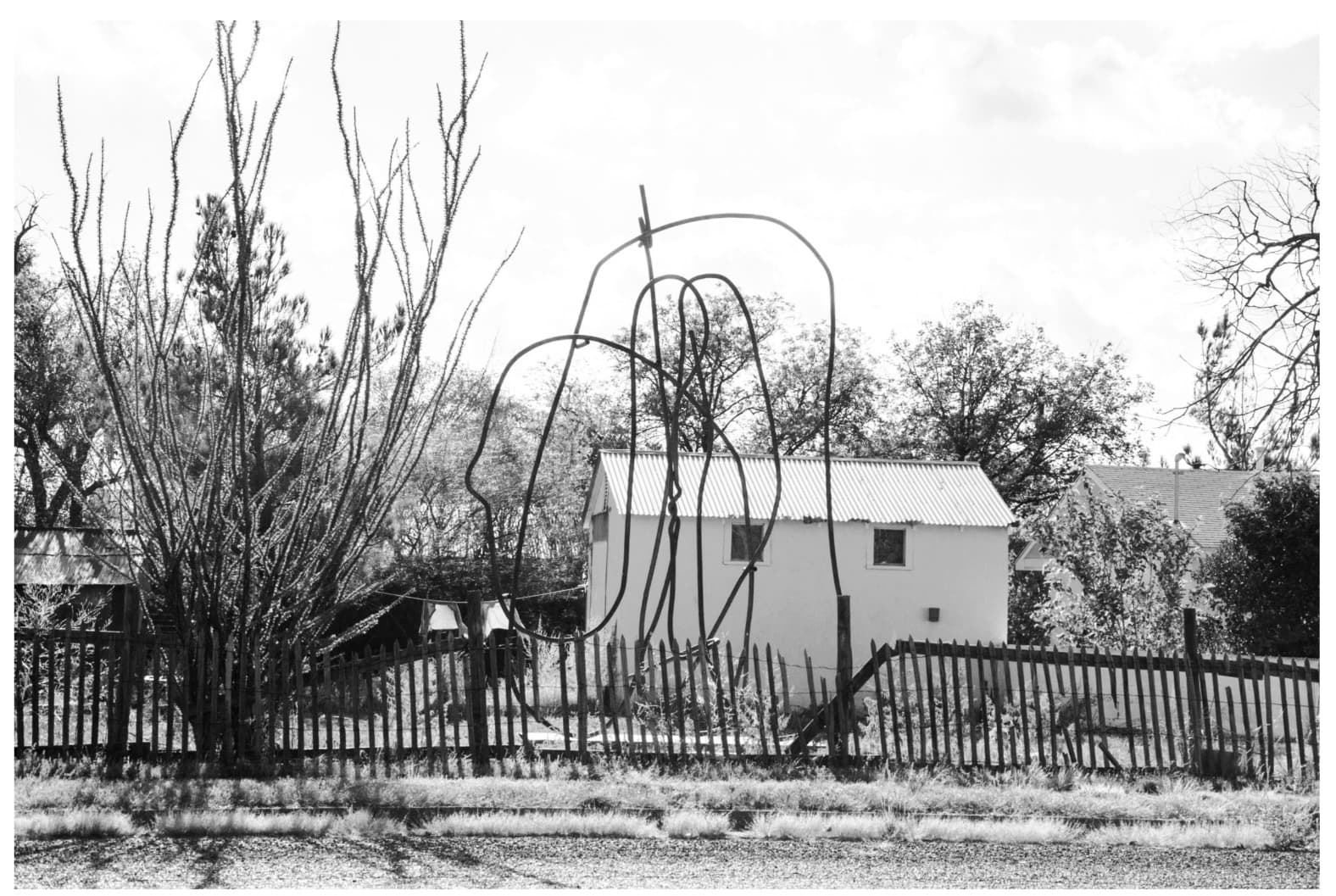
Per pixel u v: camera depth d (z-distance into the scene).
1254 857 7.64
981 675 10.83
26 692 11.81
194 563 9.74
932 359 42.22
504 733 12.88
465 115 8.86
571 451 40.69
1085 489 18.69
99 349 8.88
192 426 11.66
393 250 9.35
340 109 8.89
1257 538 21.59
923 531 24.45
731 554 23.62
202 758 10.09
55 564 18.09
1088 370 42.09
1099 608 17.69
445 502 28.66
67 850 7.07
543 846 7.56
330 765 10.16
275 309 14.36
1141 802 9.14
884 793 9.13
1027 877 6.98
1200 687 10.87
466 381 26.97
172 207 9.08
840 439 40.25
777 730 10.62
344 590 12.24
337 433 10.13
